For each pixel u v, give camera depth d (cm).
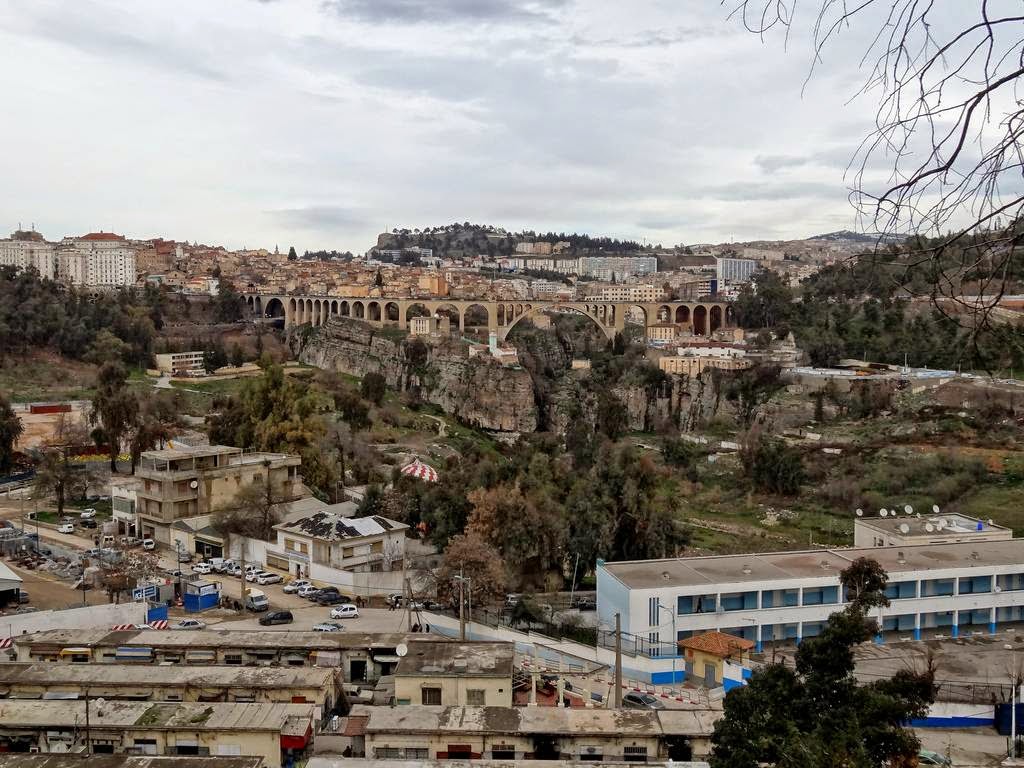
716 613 8094
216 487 11950
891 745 3834
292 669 6100
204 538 11131
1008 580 8894
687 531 11575
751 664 7425
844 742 3547
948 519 11019
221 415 17225
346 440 16550
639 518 10931
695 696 6881
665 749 4962
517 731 4978
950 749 6072
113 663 6225
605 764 4525
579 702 6488
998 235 898
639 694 6694
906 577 8569
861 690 4103
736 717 4106
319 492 13612
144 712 5244
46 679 5838
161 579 9800
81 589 9625
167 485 11525
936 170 894
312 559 10181
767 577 8400
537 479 12275
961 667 7744
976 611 8850
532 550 10431
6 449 15538
